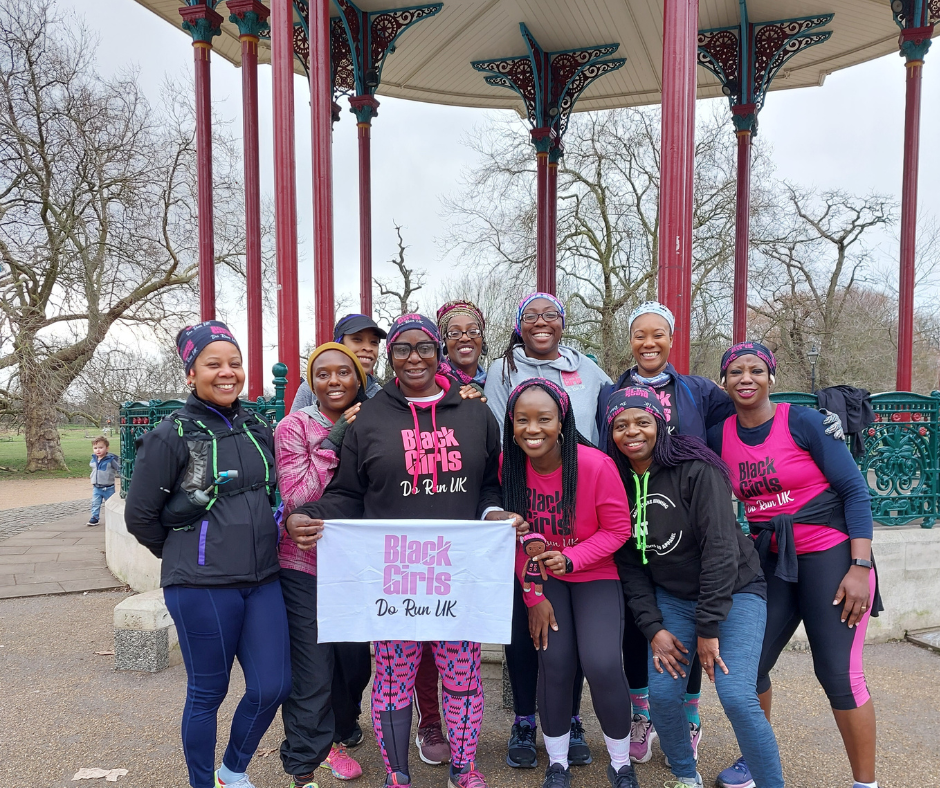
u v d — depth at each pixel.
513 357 3.14
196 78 8.27
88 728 3.36
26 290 21.17
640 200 21.33
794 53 10.06
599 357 21.25
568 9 9.97
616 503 2.48
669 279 4.42
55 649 4.62
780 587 2.58
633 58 11.57
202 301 8.45
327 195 6.04
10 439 24.86
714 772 2.86
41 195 20.22
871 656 4.24
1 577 6.84
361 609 2.50
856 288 24.50
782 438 2.56
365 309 10.79
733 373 2.58
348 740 3.05
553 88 11.62
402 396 2.58
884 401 4.68
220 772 2.45
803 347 24.03
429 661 2.96
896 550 4.50
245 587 2.33
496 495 2.67
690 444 2.45
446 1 9.80
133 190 20.77
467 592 2.50
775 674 3.99
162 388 22.25
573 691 2.79
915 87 8.43
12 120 19.67
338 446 2.63
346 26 10.02
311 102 6.00
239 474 2.36
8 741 3.22
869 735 2.41
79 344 21.41
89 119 20.14
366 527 2.48
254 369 7.93
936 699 3.58
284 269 5.97
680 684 2.43
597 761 2.96
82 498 15.86
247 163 7.95
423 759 2.98
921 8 8.30
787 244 23.33
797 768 2.87
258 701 2.33
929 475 4.76
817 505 2.50
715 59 10.49
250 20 7.85
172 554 2.31
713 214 20.72
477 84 12.63
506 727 3.35
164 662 4.22
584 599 2.60
